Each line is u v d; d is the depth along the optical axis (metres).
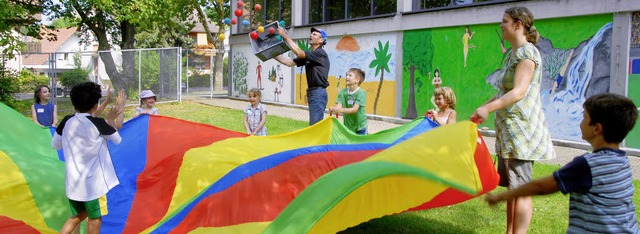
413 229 5.27
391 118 15.21
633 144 10.13
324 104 7.15
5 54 16.05
